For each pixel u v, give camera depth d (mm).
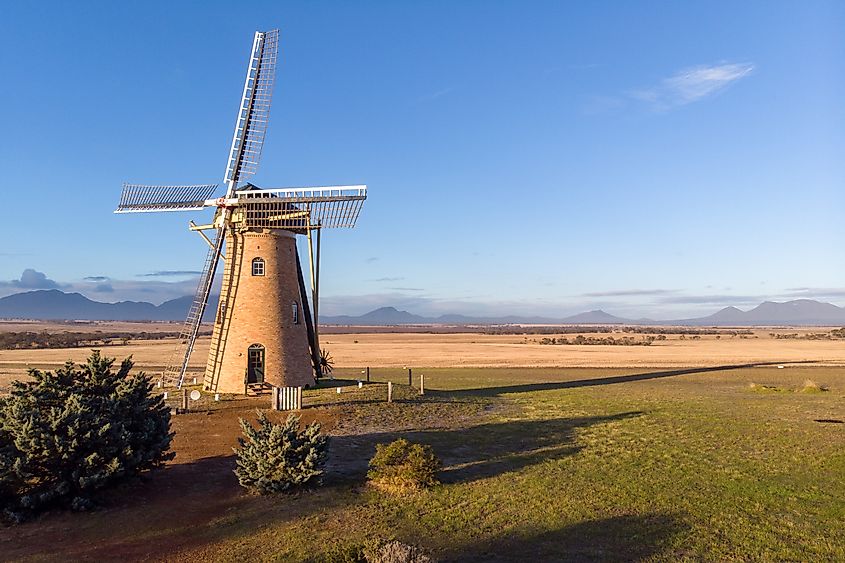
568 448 23547
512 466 20781
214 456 21109
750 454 22609
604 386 47531
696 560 13094
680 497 17375
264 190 35156
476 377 56094
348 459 21391
